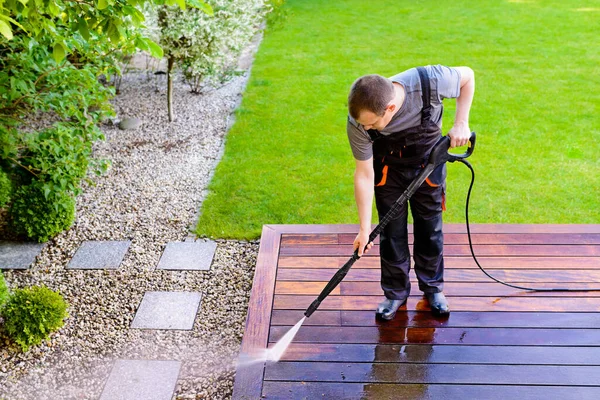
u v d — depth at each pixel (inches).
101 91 170.1
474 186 173.8
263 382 93.2
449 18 375.2
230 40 228.5
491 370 94.7
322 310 109.6
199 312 123.4
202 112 238.2
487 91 249.1
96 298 127.8
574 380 92.4
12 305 113.7
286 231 137.0
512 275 118.6
